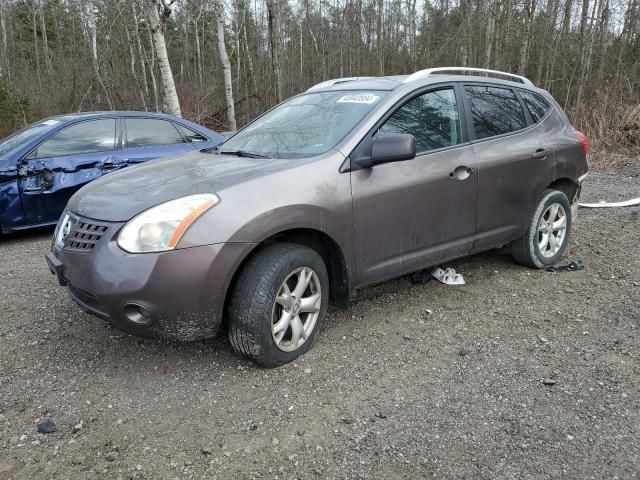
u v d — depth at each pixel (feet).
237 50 72.38
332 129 11.87
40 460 8.09
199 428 8.79
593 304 13.39
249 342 9.97
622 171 33.99
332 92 13.67
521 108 15.19
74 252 9.84
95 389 9.96
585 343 11.41
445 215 12.76
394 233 11.88
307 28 94.32
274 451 8.21
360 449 8.21
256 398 9.56
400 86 12.60
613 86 48.62
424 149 12.45
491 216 13.85
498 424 8.73
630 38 74.43
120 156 21.38
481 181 13.34
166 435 8.63
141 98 55.62
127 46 61.46
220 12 47.67
